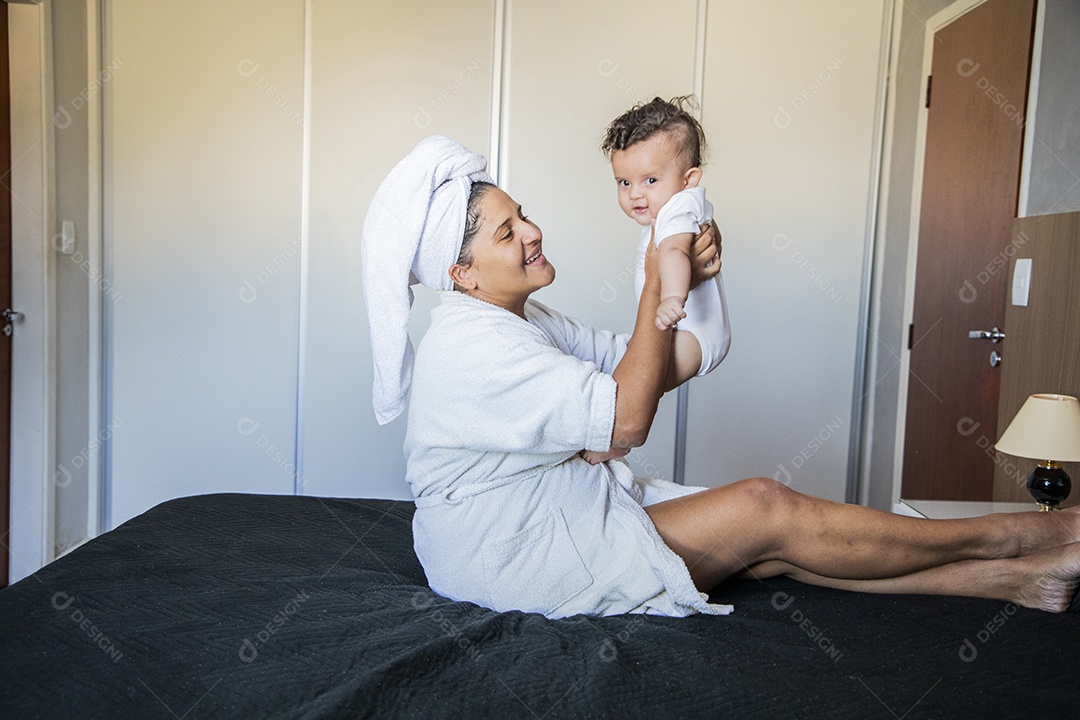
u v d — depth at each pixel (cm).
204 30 347
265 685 117
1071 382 234
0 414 304
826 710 112
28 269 307
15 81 303
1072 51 250
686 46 356
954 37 316
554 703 114
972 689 118
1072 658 129
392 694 114
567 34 353
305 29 349
